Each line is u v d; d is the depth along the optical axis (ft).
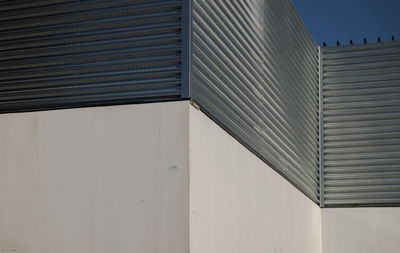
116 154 12.92
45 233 13.00
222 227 14.10
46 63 13.87
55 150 13.33
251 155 16.83
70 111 13.42
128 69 13.30
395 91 26.08
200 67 13.48
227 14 15.49
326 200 25.94
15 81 13.97
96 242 12.67
